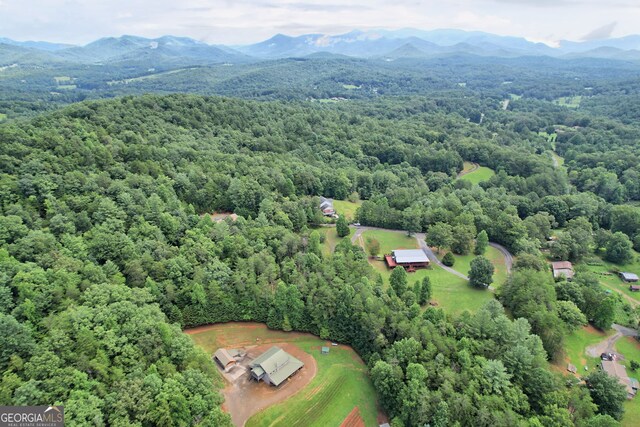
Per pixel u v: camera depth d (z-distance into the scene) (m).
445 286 122.69
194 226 128.00
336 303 103.62
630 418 80.62
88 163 133.88
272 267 112.06
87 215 113.94
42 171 119.50
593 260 140.88
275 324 106.06
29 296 82.69
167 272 105.25
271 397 86.19
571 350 98.62
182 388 73.94
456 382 78.69
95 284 89.75
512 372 80.94
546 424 71.81
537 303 103.62
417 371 79.88
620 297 120.00
